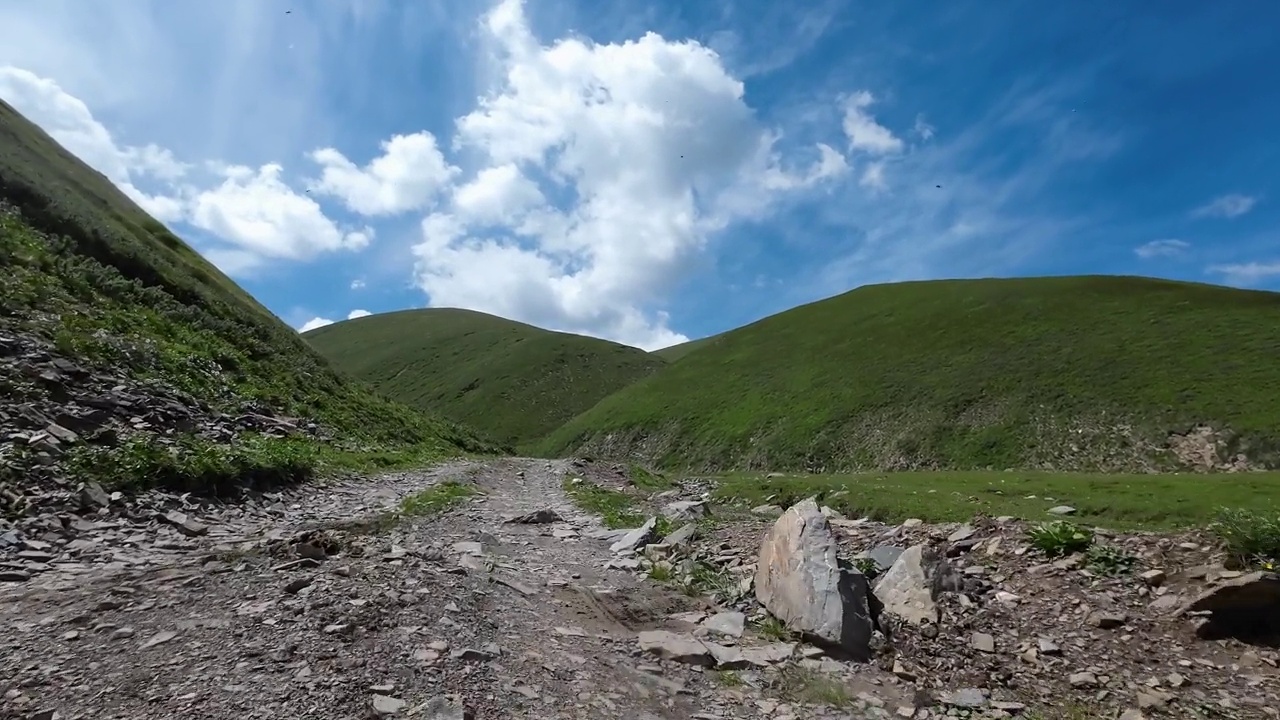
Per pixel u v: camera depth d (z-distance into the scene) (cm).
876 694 797
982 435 6012
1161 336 6638
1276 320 6369
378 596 830
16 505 1101
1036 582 1170
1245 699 822
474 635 770
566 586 1109
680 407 9594
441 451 4122
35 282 2259
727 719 679
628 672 759
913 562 1127
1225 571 1084
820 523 1096
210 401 2238
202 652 647
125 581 883
